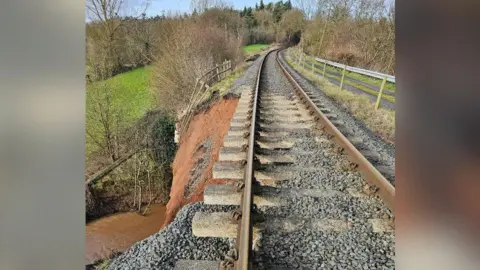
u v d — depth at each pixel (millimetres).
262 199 2980
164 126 12805
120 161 11375
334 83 11977
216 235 2488
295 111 6891
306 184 3365
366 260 2193
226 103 8758
